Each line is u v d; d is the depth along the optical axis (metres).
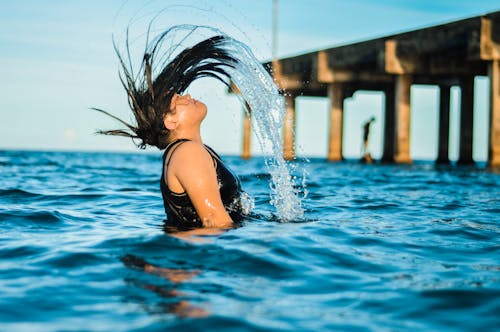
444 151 28.22
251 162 22.80
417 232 4.25
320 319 2.27
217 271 2.92
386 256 3.39
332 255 3.32
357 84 29.31
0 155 25.44
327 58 25.23
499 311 2.39
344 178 11.57
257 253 3.22
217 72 4.62
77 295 2.54
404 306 2.46
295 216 4.82
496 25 18.05
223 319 2.23
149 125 4.18
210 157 4.09
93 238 3.73
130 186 8.57
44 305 2.40
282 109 4.89
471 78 24.58
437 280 2.87
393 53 21.83
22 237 3.87
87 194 6.92
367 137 27.91
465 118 24.64
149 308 2.36
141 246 3.38
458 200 6.91
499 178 12.09
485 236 4.16
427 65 22.50
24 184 8.61
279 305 2.43
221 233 3.71
